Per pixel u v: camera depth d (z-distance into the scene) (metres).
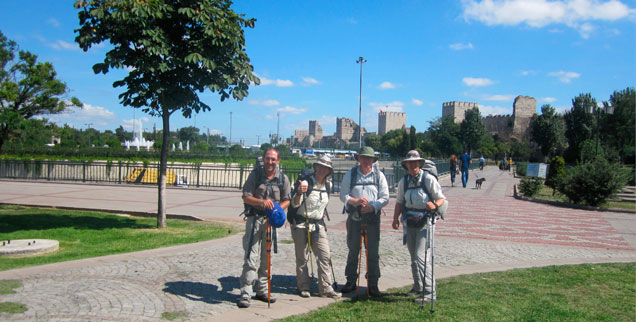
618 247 8.58
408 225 4.91
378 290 5.14
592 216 13.30
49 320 3.97
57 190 16.97
